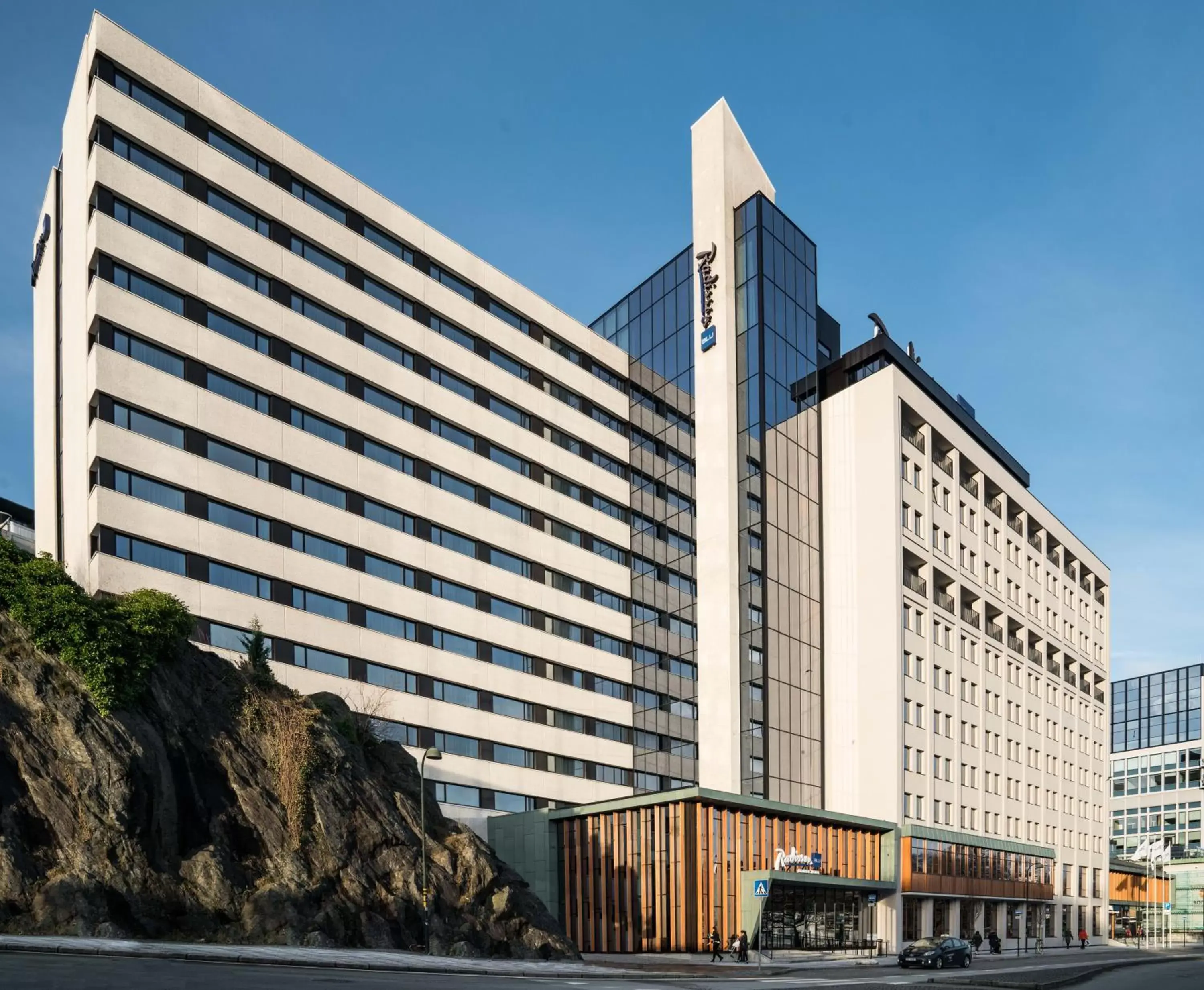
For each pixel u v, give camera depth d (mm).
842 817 61344
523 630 63312
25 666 36656
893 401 75062
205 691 41375
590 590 68750
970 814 79438
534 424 68125
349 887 40156
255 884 37438
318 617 51750
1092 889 100000
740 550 71375
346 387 55875
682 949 51312
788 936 55188
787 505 74125
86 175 48562
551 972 36281
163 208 49125
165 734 38562
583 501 70625
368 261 58438
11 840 32562
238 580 48781
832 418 78500
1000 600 89000
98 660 37469
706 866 52812
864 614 73875
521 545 64562
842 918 59906
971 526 86688
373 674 54000
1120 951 82562
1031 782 91188
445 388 61844
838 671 74500
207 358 49625
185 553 46969
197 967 26688
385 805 45125
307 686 50594
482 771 58906
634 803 54781
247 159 53625
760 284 74250
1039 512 99312
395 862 42719
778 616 71938
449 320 63031
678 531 74188
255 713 42094
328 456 54000
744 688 69188
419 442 59188
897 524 73500
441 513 59656
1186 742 146375
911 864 65438
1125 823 151750
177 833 36875
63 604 37562
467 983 28141
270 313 52750
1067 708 102000
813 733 73125
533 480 66688
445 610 58688
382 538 55906
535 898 49812
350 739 47594
